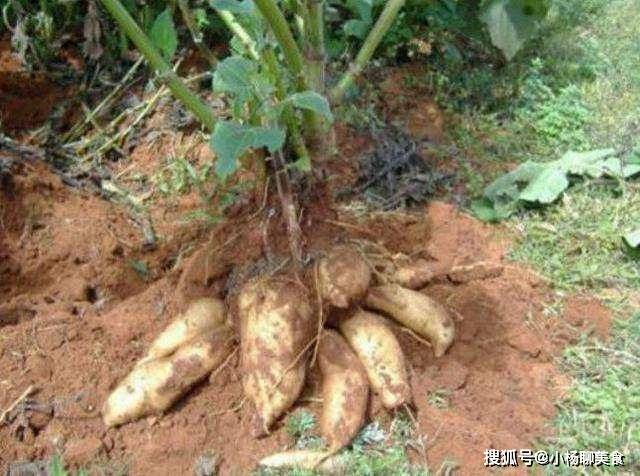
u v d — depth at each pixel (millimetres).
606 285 1247
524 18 1565
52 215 1307
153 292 1172
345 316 1087
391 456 1001
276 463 984
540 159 1511
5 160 1314
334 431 1002
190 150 1463
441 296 1185
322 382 1066
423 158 1476
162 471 997
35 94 1548
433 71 1677
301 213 1106
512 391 1077
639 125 1577
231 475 987
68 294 1194
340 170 1412
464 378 1082
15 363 1077
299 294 1062
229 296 1120
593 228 1333
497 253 1289
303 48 1057
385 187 1402
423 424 1032
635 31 1911
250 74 991
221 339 1072
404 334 1124
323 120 1083
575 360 1124
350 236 1148
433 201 1372
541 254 1289
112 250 1270
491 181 1443
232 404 1054
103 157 1467
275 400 1021
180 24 1608
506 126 1581
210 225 1311
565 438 1022
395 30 1652
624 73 1751
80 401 1047
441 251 1272
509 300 1188
